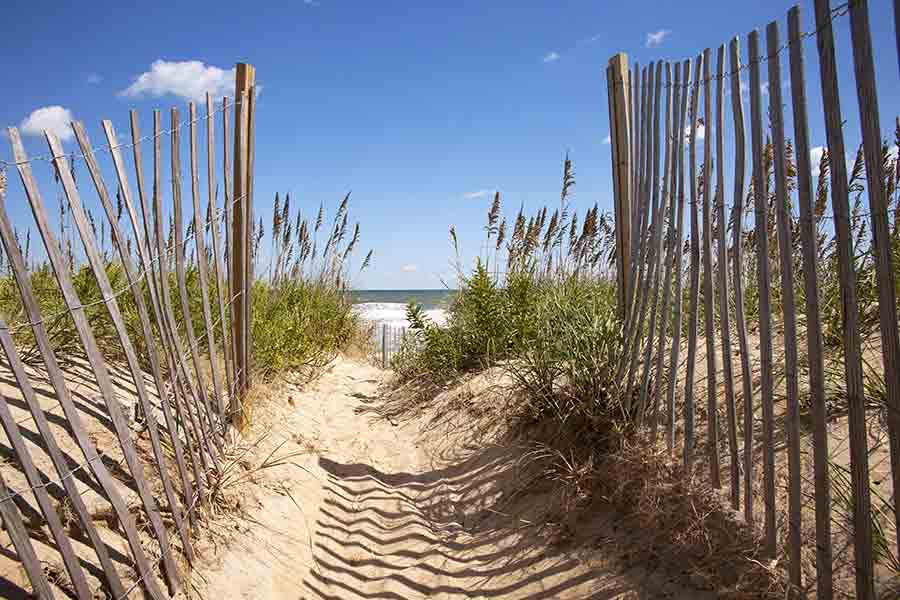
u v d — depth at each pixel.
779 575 2.40
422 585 3.30
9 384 3.02
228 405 4.20
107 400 2.31
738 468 2.72
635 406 3.63
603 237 6.61
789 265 2.27
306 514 3.85
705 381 3.69
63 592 2.07
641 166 3.54
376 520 4.07
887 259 1.85
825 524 2.15
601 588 2.85
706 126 2.81
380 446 5.36
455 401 5.70
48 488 2.43
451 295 7.64
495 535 3.62
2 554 2.05
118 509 2.22
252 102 4.37
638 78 3.60
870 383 2.89
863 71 1.84
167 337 2.98
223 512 3.24
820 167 3.84
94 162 2.41
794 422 2.30
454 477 4.51
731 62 2.55
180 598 2.49
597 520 3.29
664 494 3.05
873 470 2.56
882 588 2.15
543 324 4.56
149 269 2.86
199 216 3.44
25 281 1.99
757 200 2.43
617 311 4.05
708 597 2.54
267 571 3.03
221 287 3.88
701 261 2.96
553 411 4.18
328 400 6.62
